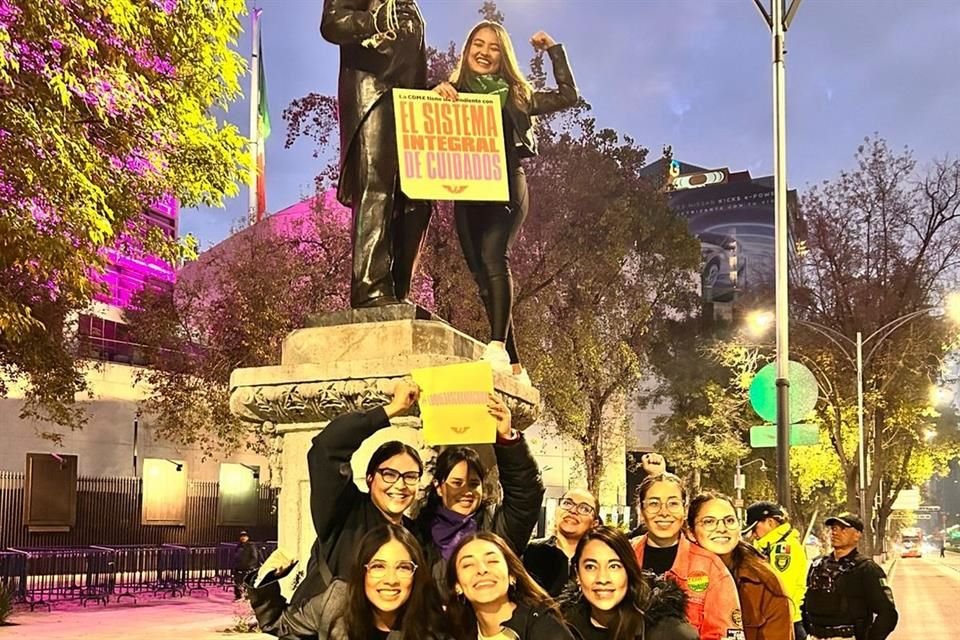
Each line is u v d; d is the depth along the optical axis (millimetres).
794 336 32656
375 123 5398
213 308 25453
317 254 25344
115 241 12508
